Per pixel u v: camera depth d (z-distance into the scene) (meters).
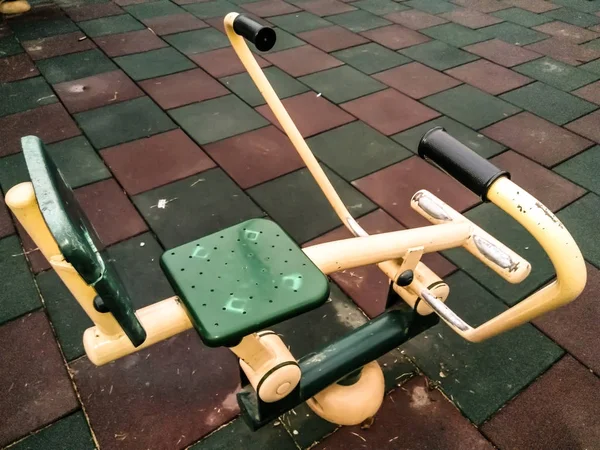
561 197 2.34
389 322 1.26
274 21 4.06
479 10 4.39
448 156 0.72
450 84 3.24
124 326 0.67
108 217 2.16
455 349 1.65
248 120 2.84
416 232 1.02
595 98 3.13
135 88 3.12
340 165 2.51
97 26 3.91
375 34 3.89
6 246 2.03
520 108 3.01
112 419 1.46
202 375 1.57
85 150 2.57
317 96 3.08
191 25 3.96
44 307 1.77
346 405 1.27
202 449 1.39
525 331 1.71
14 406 1.48
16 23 3.94
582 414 1.48
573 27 4.09
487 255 1.04
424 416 1.47
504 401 1.51
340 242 0.95
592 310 1.79
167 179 2.39
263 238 0.90
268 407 1.06
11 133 2.70
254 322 0.74
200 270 0.83
